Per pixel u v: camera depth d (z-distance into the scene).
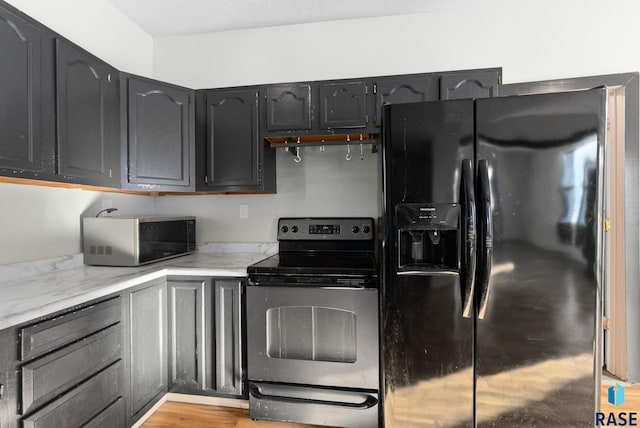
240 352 1.82
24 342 1.09
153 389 1.77
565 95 1.36
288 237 2.30
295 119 2.07
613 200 2.12
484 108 1.41
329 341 1.70
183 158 2.11
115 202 2.20
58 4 1.82
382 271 1.56
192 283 1.86
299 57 2.41
